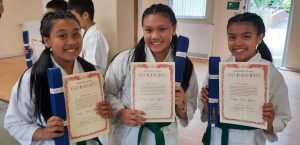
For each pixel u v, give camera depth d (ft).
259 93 3.31
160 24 3.40
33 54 6.15
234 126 3.61
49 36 3.24
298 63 16.46
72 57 3.31
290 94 12.21
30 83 3.18
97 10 6.69
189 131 8.43
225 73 3.37
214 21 18.58
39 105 3.19
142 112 3.43
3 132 7.96
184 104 3.60
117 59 3.79
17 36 19.16
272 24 20.20
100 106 3.32
